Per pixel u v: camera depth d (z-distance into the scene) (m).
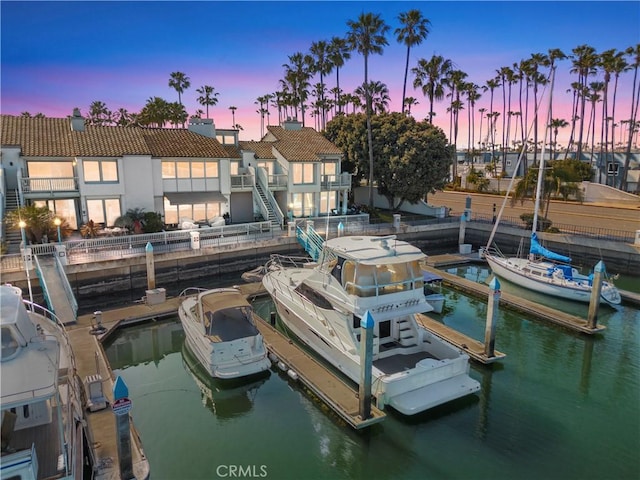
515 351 16.22
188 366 15.31
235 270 25.67
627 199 45.38
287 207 33.78
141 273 22.55
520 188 31.31
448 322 19.08
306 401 12.74
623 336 17.47
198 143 31.44
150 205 28.23
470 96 77.12
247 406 12.59
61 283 18.78
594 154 62.25
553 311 19.16
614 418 12.10
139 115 66.50
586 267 28.22
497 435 11.31
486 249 27.97
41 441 8.73
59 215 25.69
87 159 26.05
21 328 8.95
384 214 39.06
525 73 63.81
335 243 14.84
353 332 13.30
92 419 10.85
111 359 15.86
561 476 9.85
